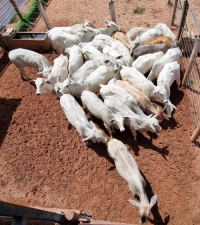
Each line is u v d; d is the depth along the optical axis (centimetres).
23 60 690
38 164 552
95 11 927
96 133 521
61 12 950
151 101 617
